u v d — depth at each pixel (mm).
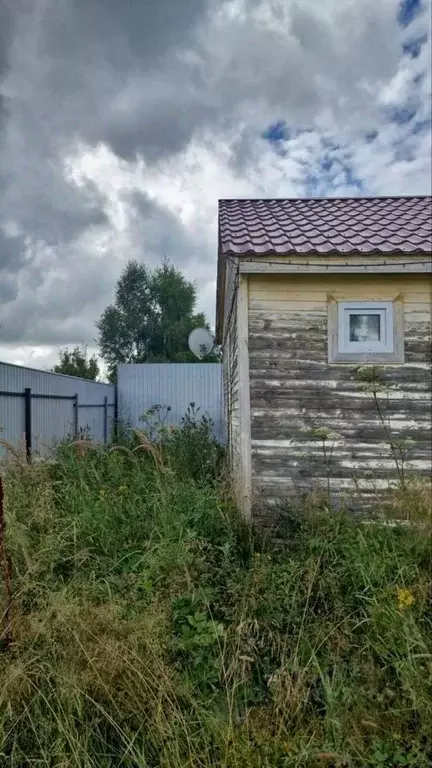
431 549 2826
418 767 1801
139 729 1922
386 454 4082
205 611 2480
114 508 3574
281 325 4156
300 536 3244
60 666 1990
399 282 4141
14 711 1906
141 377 11469
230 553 3104
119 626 2131
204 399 11391
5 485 3451
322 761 1818
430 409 4094
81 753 1846
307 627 2395
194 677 2184
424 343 4129
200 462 5543
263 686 2197
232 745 1872
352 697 2014
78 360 19531
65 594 2312
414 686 1985
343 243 4059
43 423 6242
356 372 4129
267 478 4113
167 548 2895
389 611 2373
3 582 2355
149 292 22828
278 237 4281
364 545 2889
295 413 4137
